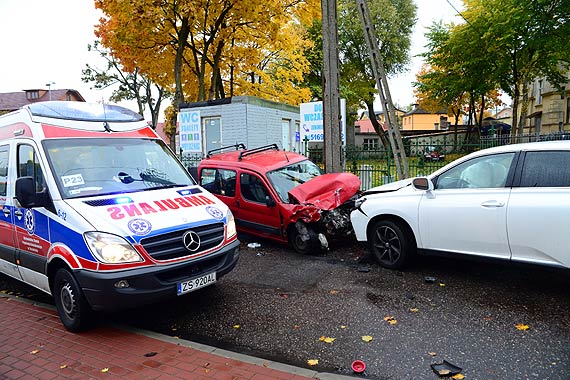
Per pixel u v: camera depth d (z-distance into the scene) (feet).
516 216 15.21
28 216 16.07
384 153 34.83
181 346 13.26
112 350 13.16
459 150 33.58
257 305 16.71
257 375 11.28
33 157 16.25
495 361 11.71
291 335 14.05
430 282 17.90
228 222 16.44
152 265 13.66
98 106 18.97
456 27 88.43
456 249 17.31
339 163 29.96
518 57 82.79
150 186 16.67
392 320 14.61
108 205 14.57
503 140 38.55
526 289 16.58
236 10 53.62
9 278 22.70
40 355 12.98
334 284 18.44
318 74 118.52
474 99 113.50
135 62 62.08
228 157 28.71
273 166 25.80
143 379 11.28
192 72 67.56
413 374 11.32
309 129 40.60
